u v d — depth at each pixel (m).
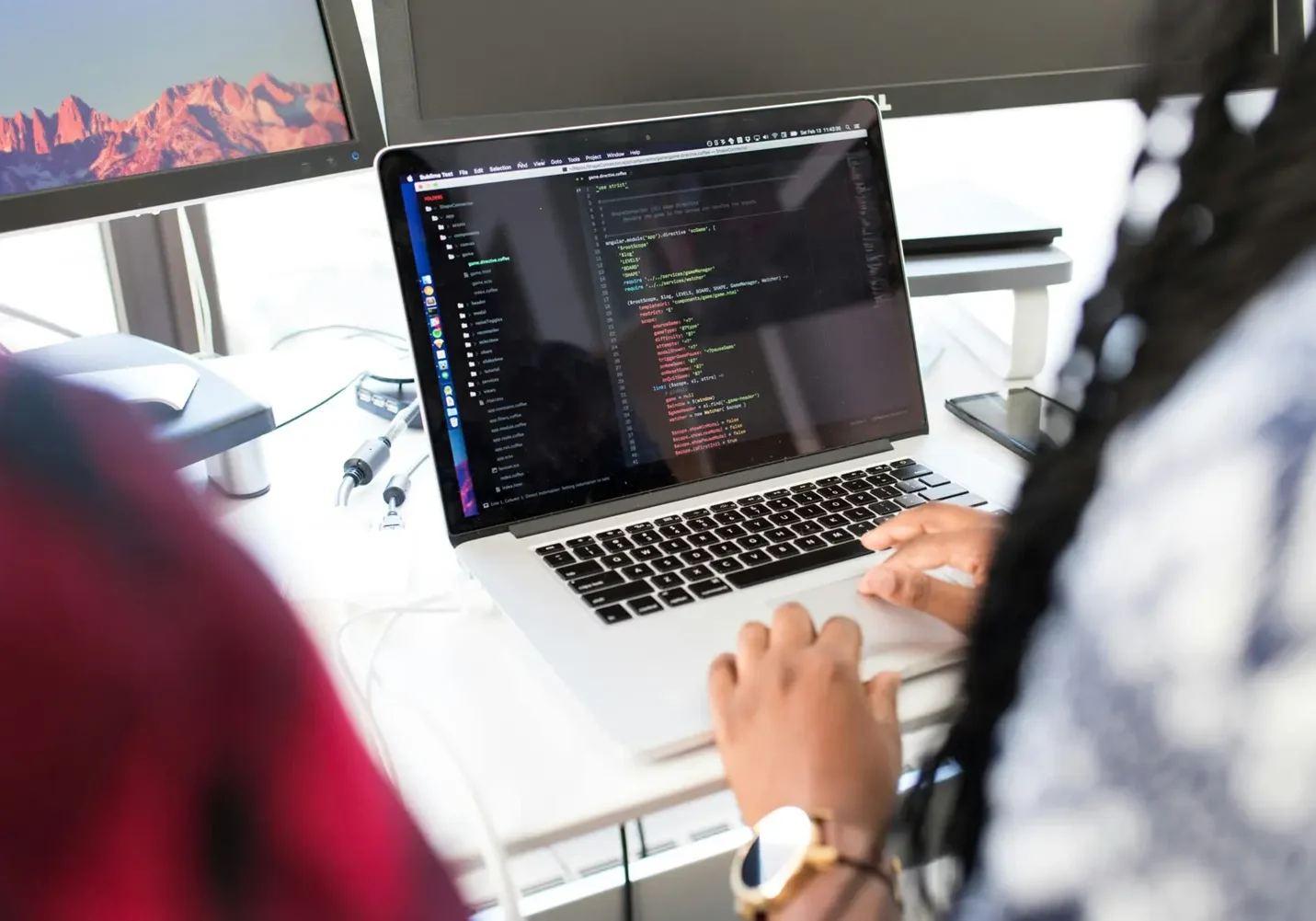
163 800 0.21
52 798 0.20
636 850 1.06
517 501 0.80
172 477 0.24
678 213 0.85
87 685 0.20
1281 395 0.30
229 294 1.30
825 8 0.98
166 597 0.22
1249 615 0.29
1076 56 1.04
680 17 0.96
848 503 0.82
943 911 0.39
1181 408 0.32
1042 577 0.34
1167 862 0.31
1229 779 0.30
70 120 0.77
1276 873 0.29
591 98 0.97
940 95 1.02
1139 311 0.33
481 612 0.73
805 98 1.00
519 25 0.93
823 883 0.49
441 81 0.93
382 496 0.89
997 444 0.93
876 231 0.91
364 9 1.10
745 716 0.58
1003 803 0.35
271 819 0.23
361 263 1.38
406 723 0.63
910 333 0.92
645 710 0.61
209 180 0.83
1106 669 0.32
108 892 0.20
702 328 0.86
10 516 0.21
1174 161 0.33
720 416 0.86
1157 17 0.34
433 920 0.26
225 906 0.22
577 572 0.74
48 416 0.23
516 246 0.80
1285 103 0.30
